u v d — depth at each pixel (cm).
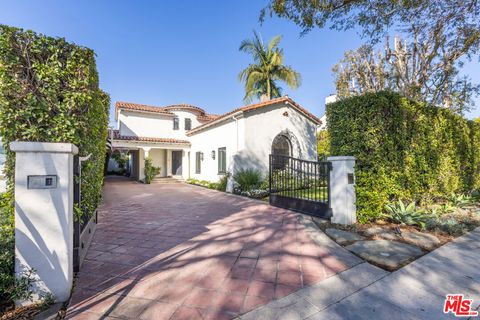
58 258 268
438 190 725
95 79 425
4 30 304
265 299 268
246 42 1888
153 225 594
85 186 398
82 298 273
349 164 563
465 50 839
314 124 1553
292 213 713
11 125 313
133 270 344
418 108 660
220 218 665
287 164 810
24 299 254
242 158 1219
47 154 270
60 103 339
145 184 1719
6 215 341
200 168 1742
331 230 521
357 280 308
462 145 830
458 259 367
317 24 653
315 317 236
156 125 2028
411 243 434
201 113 2192
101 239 485
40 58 330
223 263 366
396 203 593
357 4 615
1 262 270
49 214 267
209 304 260
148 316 240
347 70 1691
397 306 253
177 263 368
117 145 1636
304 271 336
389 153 579
